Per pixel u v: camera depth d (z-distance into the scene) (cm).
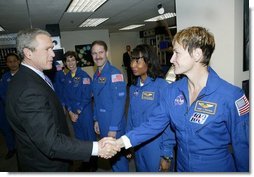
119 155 207
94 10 468
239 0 225
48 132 116
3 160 324
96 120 233
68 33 814
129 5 445
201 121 104
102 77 216
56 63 386
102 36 862
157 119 132
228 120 101
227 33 231
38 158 126
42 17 477
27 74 125
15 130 126
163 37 898
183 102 114
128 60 888
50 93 130
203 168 108
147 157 169
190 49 100
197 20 254
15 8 376
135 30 1035
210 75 106
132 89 186
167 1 432
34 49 127
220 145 106
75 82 298
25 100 114
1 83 318
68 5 397
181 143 115
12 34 607
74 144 125
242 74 243
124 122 214
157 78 171
